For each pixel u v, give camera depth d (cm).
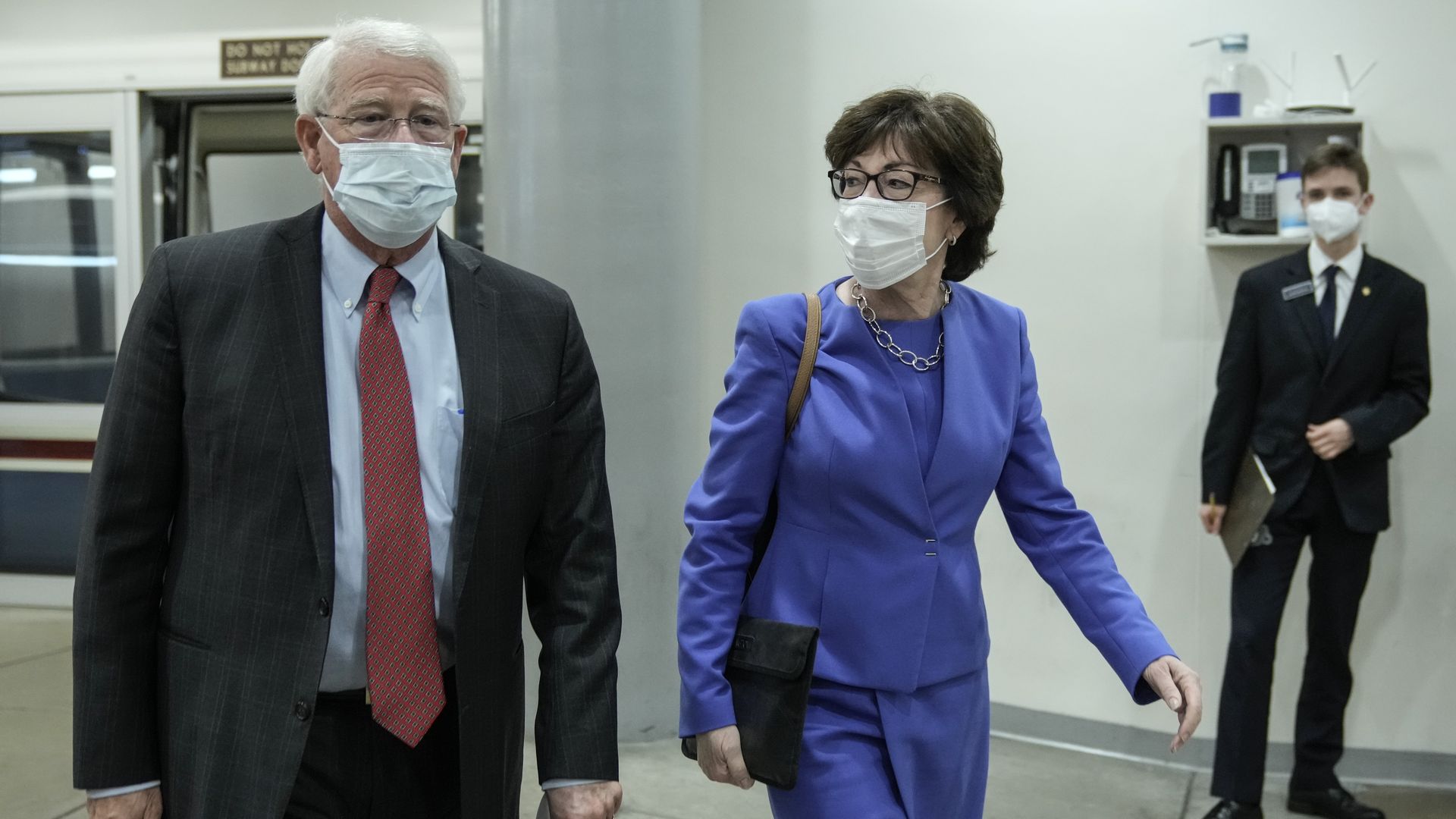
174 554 166
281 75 559
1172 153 414
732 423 191
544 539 185
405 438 165
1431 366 389
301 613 160
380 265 171
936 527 188
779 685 183
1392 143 395
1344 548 358
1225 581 413
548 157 411
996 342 198
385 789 170
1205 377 413
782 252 470
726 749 183
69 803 360
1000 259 445
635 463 418
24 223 598
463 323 173
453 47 541
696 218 431
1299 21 401
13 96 590
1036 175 436
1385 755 404
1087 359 431
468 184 544
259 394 160
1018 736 448
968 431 188
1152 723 424
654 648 426
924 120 186
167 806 162
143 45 575
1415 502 398
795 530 190
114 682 161
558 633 182
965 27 443
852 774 182
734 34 476
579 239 411
